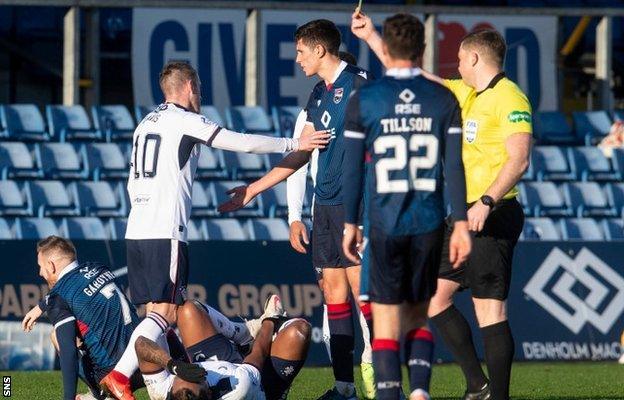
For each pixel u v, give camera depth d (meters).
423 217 18.42
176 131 22.97
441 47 58.06
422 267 18.70
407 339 19.14
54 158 53.66
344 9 56.84
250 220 50.00
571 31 64.94
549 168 56.56
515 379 33.91
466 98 23.39
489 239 22.34
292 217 26.23
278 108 56.06
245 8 56.34
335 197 24.12
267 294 38.47
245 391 21.25
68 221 48.53
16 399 27.61
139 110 55.34
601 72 60.78
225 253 38.47
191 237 49.28
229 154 54.28
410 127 18.41
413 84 18.56
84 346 23.89
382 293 18.62
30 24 62.12
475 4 66.06
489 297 22.59
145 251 22.88
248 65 56.53
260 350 22.73
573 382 32.91
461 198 18.41
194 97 23.86
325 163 24.09
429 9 57.56
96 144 54.03
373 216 18.58
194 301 23.42
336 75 24.22
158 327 22.61
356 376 34.53
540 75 59.59
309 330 23.06
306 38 24.25
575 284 40.34
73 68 55.44
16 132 55.22
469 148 23.06
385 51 18.92
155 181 22.92
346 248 18.89
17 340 36.62
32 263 37.09
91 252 37.62
